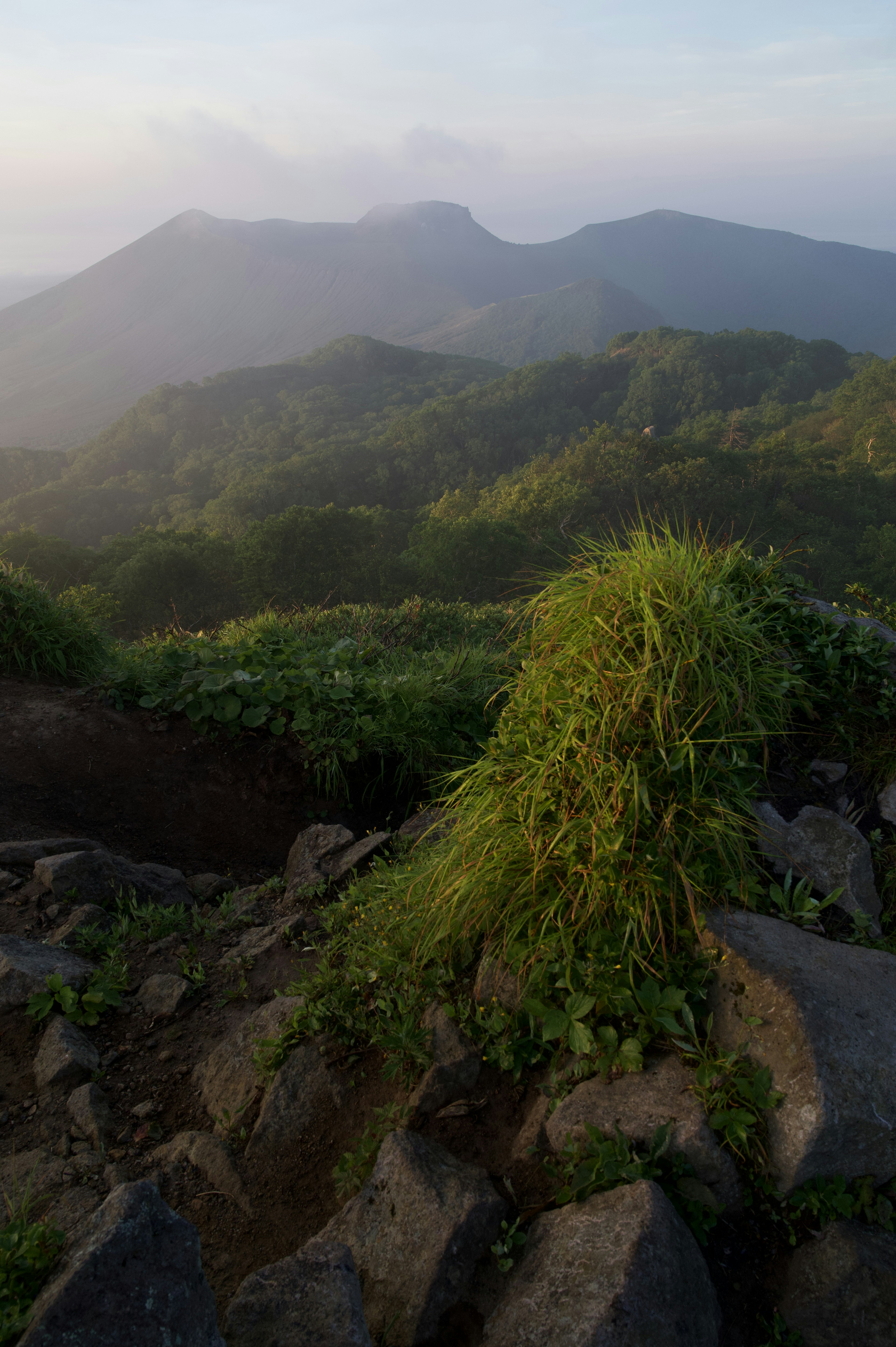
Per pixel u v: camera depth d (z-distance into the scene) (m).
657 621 2.72
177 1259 1.76
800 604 4.05
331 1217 2.33
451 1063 2.50
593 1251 1.88
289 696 5.67
